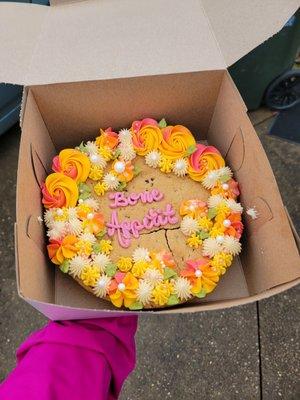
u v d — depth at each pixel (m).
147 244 0.43
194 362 0.64
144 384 0.63
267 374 0.64
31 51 0.39
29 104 0.40
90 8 0.41
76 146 0.50
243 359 0.64
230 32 0.40
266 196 0.39
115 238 0.43
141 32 0.40
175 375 0.63
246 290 0.43
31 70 0.39
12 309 0.67
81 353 0.35
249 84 0.73
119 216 0.44
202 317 0.66
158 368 0.64
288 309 0.67
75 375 0.34
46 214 0.43
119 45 0.40
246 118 0.40
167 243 0.43
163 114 0.48
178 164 0.46
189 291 0.40
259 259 0.40
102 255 0.41
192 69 0.41
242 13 0.39
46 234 0.43
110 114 0.46
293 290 0.68
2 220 0.72
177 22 0.40
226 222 0.43
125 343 0.39
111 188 0.45
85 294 0.42
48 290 0.40
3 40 0.39
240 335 0.65
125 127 0.49
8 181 0.75
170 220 0.44
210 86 0.44
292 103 0.80
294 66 0.80
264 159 0.38
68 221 0.42
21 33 0.39
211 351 0.65
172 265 0.41
